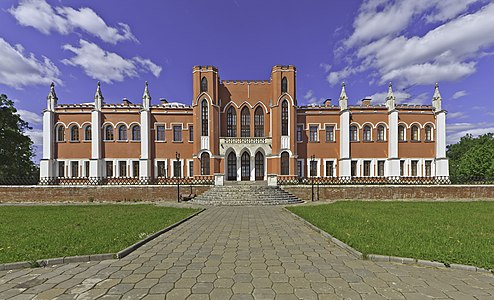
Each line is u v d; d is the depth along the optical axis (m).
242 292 4.95
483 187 25.12
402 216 13.41
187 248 7.95
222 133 34.41
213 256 7.14
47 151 32.66
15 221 12.69
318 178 31.94
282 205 20.44
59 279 5.61
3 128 34.81
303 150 34.16
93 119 33.00
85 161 33.16
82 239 8.68
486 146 52.09
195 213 15.35
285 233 10.04
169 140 34.00
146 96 33.81
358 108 34.31
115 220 12.73
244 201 21.45
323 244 8.36
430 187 25.02
